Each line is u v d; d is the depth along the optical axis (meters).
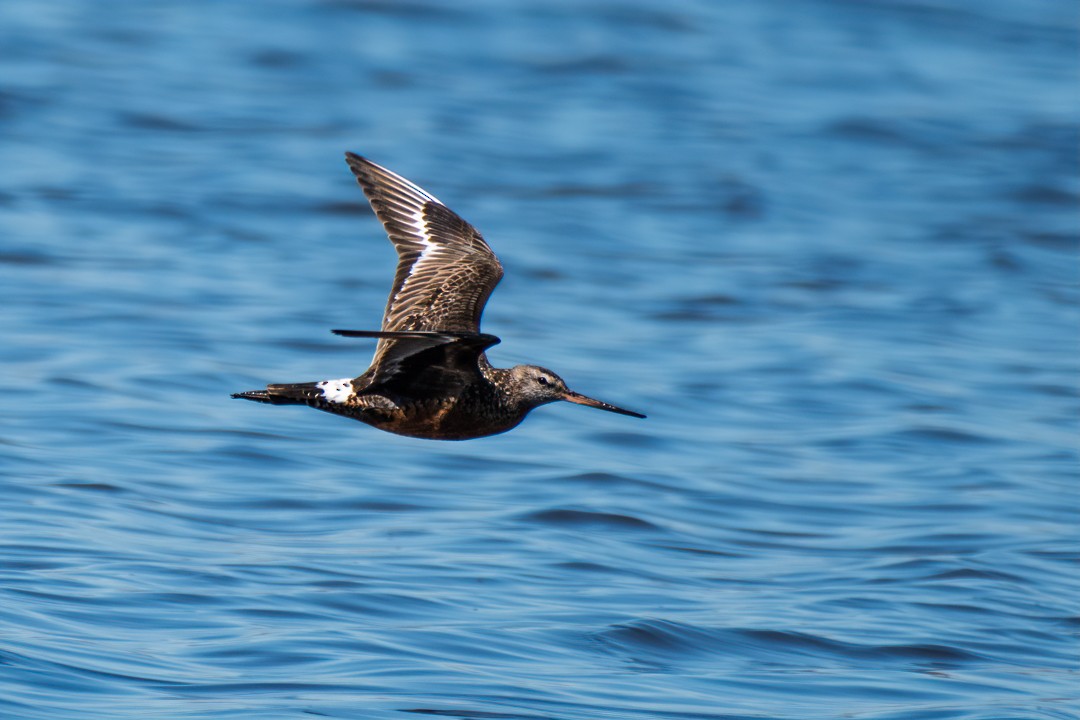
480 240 10.61
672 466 16.48
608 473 15.86
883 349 22.09
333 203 28.52
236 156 31.33
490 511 14.43
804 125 37.16
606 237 27.81
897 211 31.19
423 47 42.00
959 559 13.78
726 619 11.99
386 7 45.25
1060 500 15.88
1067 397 20.25
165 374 18.27
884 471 16.75
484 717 9.65
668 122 36.75
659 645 11.39
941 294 25.62
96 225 25.84
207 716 9.39
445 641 11.01
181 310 21.31
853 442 17.78
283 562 12.51
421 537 13.48
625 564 13.22
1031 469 17.03
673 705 10.20
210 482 14.66
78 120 32.75
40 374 17.86
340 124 34.50
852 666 11.25
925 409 19.22
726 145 35.06
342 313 21.80
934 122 38.03
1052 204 32.44
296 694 9.84
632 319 22.94
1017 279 27.02
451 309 9.91
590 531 14.05
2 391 17.08
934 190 32.84
